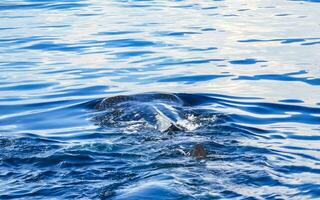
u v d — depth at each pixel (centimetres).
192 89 1498
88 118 1279
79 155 1005
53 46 1983
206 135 1124
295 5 2683
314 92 1466
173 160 973
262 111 1323
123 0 2894
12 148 1063
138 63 1766
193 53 1870
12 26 2298
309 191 872
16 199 859
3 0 2894
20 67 1742
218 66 1719
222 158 984
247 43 1991
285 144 1109
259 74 1631
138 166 955
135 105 1276
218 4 2748
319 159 1027
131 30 2200
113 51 1906
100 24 2316
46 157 1005
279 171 945
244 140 1105
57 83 1582
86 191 871
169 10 2608
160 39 2059
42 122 1277
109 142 1089
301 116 1295
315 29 2175
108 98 1345
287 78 1590
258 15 2461
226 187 859
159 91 1490
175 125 1145
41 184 904
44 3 2800
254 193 852
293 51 1875
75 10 2625
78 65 1755
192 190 836
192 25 2281
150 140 1089
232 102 1383
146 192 812
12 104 1414
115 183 889
